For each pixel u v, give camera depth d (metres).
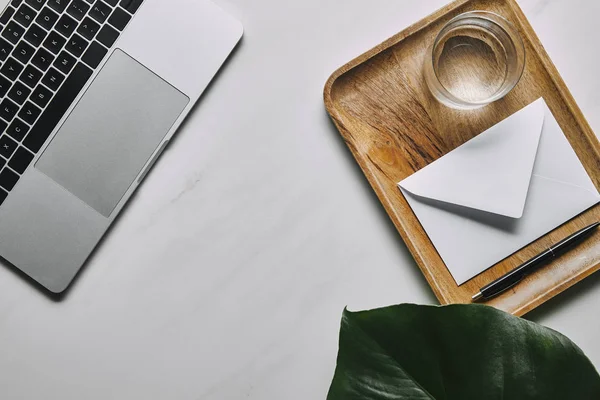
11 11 0.65
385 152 0.66
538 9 0.68
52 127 0.66
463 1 0.64
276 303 0.69
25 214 0.66
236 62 0.68
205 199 0.69
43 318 0.69
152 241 0.69
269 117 0.68
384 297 0.68
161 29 0.66
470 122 0.66
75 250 0.67
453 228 0.65
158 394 0.69
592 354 0.67
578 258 0.65
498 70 0.66
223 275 0.69
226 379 0.69
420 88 0.66
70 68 0.66
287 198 0.69
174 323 0.69
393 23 0.68
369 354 0.49
